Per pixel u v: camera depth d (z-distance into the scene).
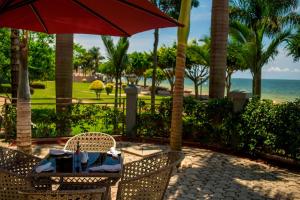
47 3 3.35
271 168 7.78
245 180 6.77
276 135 8.13
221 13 10.53
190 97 10.20
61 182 4.05
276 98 64.19
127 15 3.24
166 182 4.09
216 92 10.69
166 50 36.53
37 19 3.92
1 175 3.78
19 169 4.72
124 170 4.68
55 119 10.12
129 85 10.70
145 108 10.59
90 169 3.96
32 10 3.64
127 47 19.02
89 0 3.09
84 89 51.56
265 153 8.57
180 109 7.37
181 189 6.05
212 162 8.03
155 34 18.91
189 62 32.59
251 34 14.63
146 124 10.54
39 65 18.34
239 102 9.00
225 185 6.39
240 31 14.59
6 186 3.82
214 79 10.70
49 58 18.47
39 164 4.20
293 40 14.51
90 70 105.94
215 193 5.93
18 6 3.19
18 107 6.27
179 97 7.32
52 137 9.95
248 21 16.98
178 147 7.43
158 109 10.50
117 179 4.11
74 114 10.31
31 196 3.03
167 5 20.06
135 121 10.53
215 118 9.53
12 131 9.55
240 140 8.93
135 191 3.94
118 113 10.74
